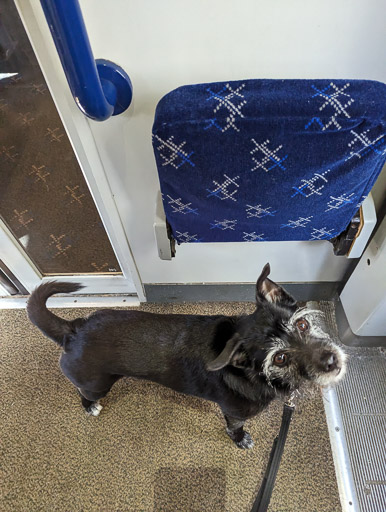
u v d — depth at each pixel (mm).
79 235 2037
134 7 952
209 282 2092
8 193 1989
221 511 1604
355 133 1010
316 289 2105
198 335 1420
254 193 1189
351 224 1402
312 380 1303
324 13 970
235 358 1255
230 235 1463
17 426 1833
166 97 998
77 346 1433
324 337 1383
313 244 1771
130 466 1719
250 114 972
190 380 1430
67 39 782
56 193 1950
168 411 1842
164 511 1611
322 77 1141
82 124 1196
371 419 1796
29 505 1644
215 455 1729
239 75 1133
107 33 1014
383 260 1551
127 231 1734
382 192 1483
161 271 2012
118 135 1282
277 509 1595
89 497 1655
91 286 2186
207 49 1055
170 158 1086
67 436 1801
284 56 1079
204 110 974
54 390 1924
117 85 1105
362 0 941
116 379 1617
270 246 1802
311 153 1056
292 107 958
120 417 1838
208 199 1229
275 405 1835
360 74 1133
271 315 1296
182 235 1473
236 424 1556
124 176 1449
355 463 1689
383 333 1837
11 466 1732
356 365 1948
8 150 1896
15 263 2016
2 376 1981
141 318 1468
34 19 927
